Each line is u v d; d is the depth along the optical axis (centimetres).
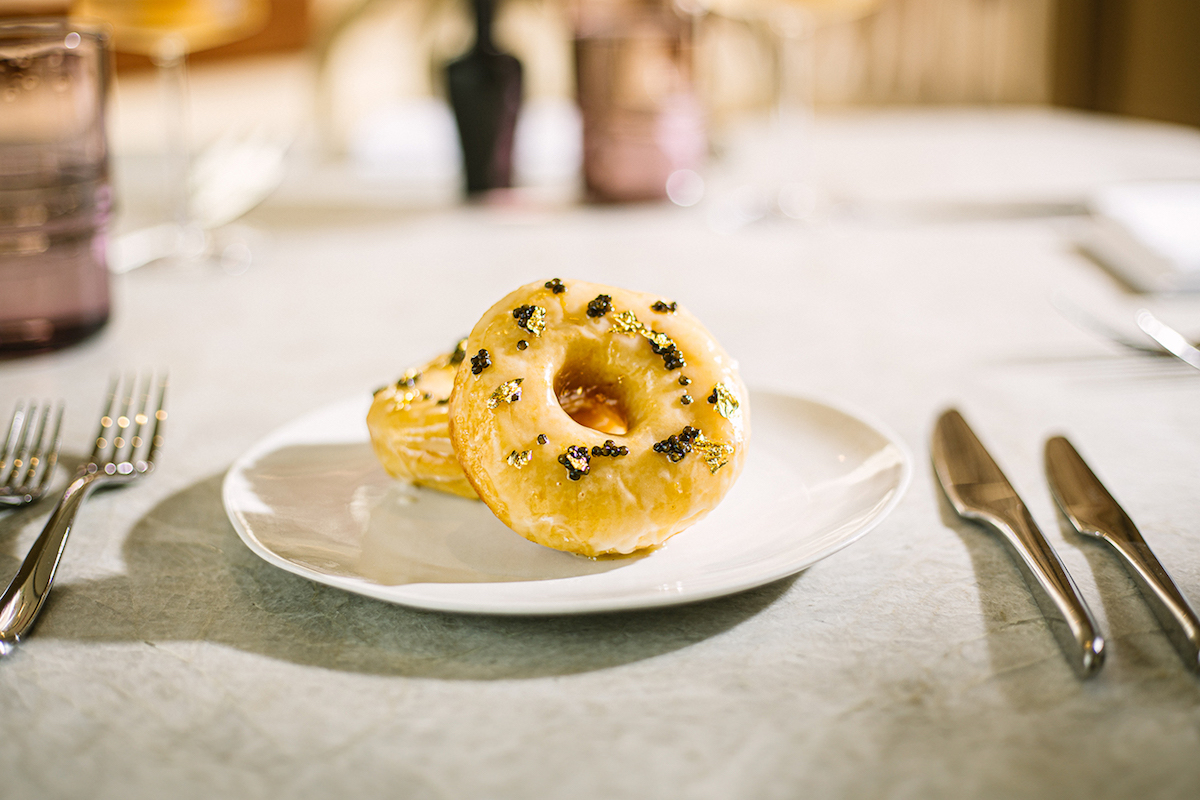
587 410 57
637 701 49
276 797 44
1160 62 173
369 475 59
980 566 55
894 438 58
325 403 72
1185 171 125
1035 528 55
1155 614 52
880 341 80
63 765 46
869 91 205
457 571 53
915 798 43
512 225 112
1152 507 59
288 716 48
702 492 53
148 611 53
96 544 57
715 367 55
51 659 51
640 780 45
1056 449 62
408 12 204
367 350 81
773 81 201
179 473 64
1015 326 82
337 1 201
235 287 94
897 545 56
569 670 50
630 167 116
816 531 54
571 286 56
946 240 103
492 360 54
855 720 48
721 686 49
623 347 54
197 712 49
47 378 75
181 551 57
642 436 53
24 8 134
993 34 199
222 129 193
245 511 56
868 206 116
